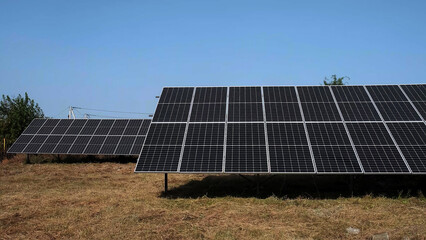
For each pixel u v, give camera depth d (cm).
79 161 2606
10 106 3516
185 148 1379
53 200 1348
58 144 2561
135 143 2550
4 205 1283
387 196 1342
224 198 1339
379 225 1009
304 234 944
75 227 1020
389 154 1300
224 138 1413
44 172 2123
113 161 2602
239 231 977
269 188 1520
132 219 1079
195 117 1544
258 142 1383
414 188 1450
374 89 1672
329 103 1591
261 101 1633
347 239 902
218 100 1656
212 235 944
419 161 1266
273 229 991
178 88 1770
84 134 2672
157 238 923
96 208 1229
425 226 966
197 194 1432
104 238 927
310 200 1284
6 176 1984
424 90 1633
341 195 1365
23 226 1036
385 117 1480
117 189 1583
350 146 1344
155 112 1589
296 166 1269
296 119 1498
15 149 2516
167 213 1152
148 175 1984
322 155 1311
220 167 1280
